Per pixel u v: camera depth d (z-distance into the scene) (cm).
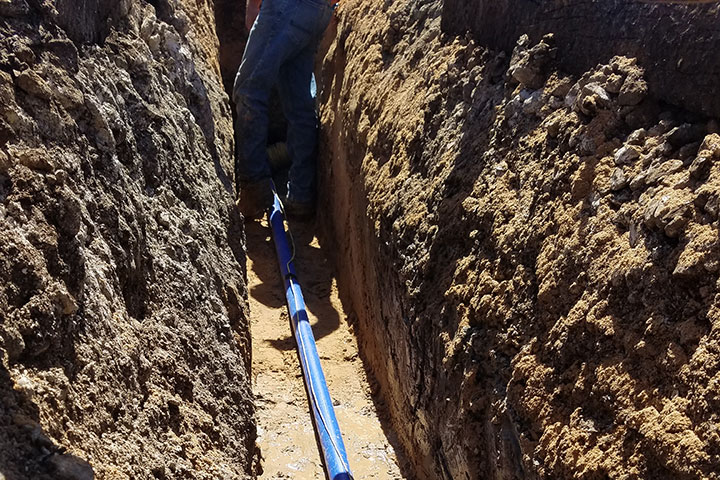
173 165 161
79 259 98
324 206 280
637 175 112
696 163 103
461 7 189
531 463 107
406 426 163
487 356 126
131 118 146
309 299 240
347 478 153
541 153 133
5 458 72
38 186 96
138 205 131
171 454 104
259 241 273
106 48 147
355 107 239
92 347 95
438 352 142
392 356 173
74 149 112
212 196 191
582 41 137
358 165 224
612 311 103
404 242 167
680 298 96
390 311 175
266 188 285
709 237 95
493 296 128
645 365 95
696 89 110
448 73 182
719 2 107
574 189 119
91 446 86
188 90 202
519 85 150
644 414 92
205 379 131
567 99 134
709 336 90
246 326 184
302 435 171
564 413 106
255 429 150
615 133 121
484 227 140
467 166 155
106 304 105
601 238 110
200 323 141
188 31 223
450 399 134
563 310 113
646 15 121
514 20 160
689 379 88
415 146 183
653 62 119
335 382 195
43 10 117
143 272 126
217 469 112
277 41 271
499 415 118
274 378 192
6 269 84
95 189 115
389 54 236
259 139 282
